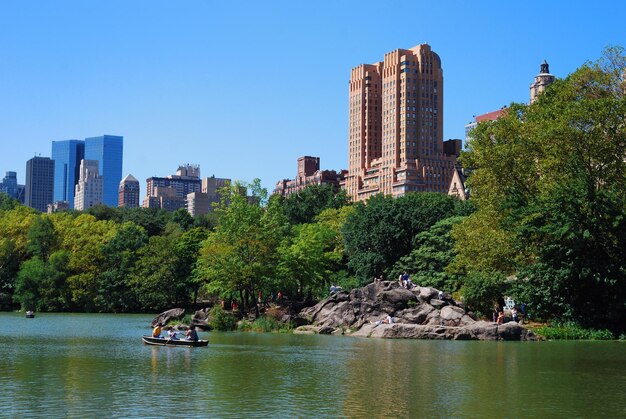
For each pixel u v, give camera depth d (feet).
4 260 510.58
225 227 344.90
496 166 280.72
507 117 302.25
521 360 172.45
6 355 183.62
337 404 111.86
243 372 149.69
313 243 375.25
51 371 150.10
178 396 118.73
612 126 260.01
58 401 113.60
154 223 654.12
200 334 274.16
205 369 154.51
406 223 422.41
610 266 239.50
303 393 122.21
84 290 473.67
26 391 123.13
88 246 489.67
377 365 162.81
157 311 486.38
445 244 373.40
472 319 257.96
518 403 113.29
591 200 243.19
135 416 102.32
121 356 182.29
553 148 258.37
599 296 247.09
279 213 370.73
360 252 431.43
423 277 367.04
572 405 111.55
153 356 182.09
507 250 274.57
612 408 109.29
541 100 303.48
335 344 222.48
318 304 304.71
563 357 178.81
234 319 301.84
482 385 131.54
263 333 282.15
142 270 461.37
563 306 250.98
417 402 113.91
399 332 252.21
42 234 506.48
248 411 106.11
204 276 359.25
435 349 203.31
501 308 288.51
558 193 246.47
